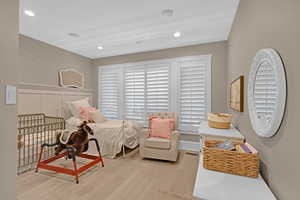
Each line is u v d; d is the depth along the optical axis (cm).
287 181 78
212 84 320
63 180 201
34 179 202
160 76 364
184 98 341
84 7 199
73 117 340
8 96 90
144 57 385
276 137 90
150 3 191
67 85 369
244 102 164
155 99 370
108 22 238
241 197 82
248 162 102
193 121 334
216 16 221
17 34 94
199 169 113
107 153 289
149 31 272
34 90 291
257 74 119
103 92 439
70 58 382
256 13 125
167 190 185
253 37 133
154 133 292
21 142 222
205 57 323
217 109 316
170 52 356
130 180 207
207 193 85
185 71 340
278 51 89
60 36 293
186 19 230
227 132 173
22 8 199
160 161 274
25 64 288
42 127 268
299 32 69
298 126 70
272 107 93
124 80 409
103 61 437
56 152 221
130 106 400
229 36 277
